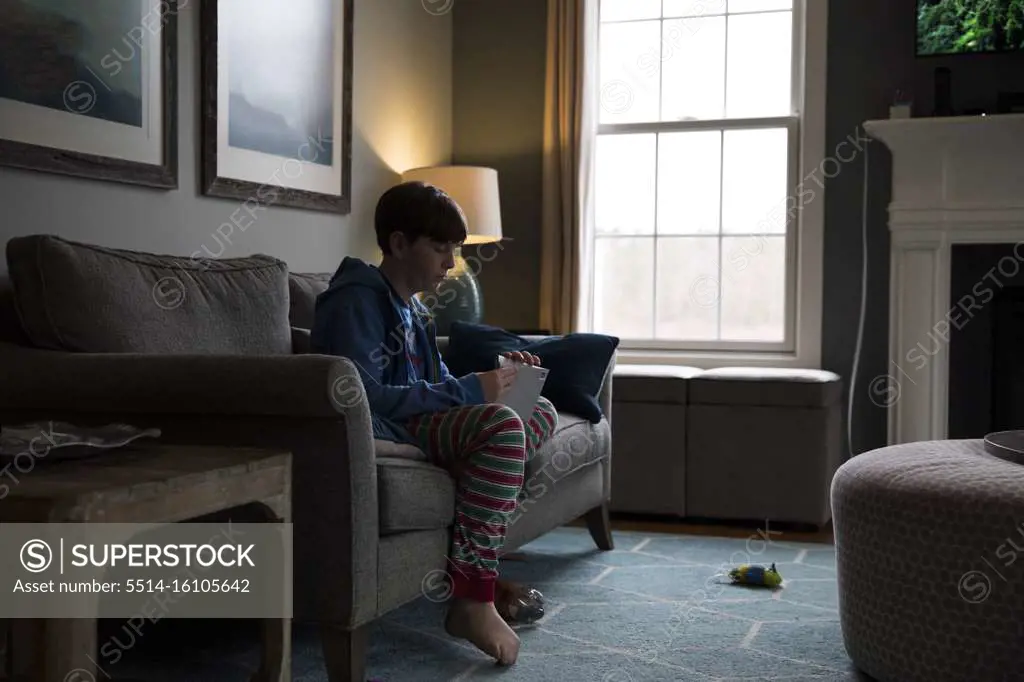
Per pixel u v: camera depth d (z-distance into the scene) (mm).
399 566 1896
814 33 4234
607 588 2730
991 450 2059
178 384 1832
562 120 4449
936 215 3908
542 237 4574
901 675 1887
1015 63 3996
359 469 1779
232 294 2449
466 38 4750
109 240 2623
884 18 4164
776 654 2148
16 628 1370
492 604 2062
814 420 3633
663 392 3777
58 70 2436
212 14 2977
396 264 2215
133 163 2666
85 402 1921
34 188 2383
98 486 1270
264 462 1547
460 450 2066
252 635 2244
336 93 3697
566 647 2189
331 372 1731
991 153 3844
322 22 3596
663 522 3824
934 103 3977
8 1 2295
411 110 4375
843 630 2088
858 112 4203
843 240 4234
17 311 2096
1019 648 1729
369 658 2104
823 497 3633
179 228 2895
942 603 1808
